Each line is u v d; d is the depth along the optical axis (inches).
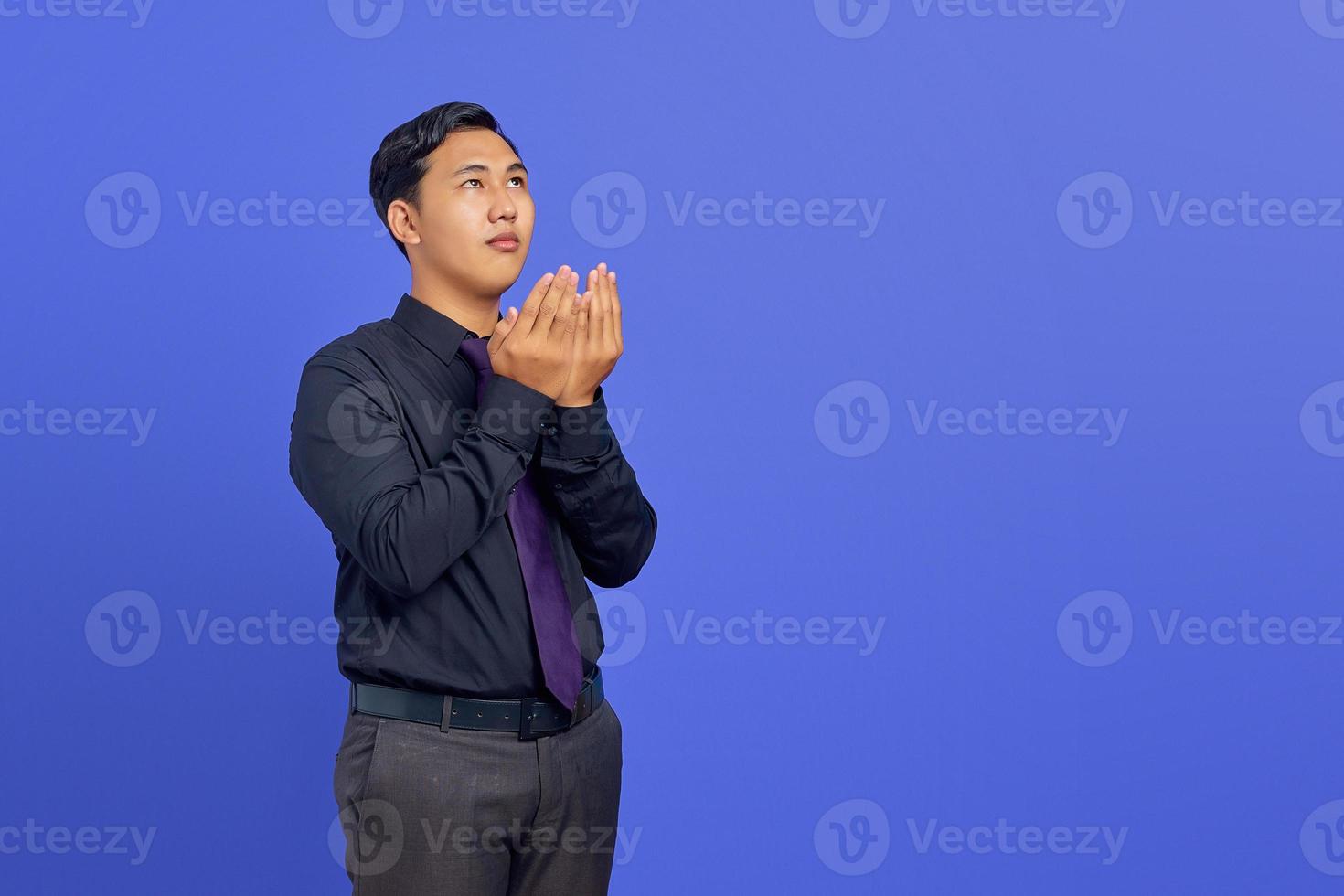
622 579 66.2
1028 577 102.5
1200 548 102.6
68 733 96.3
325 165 97.3
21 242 94.9
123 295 95.7
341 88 97.7
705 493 101.0
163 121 95.9
